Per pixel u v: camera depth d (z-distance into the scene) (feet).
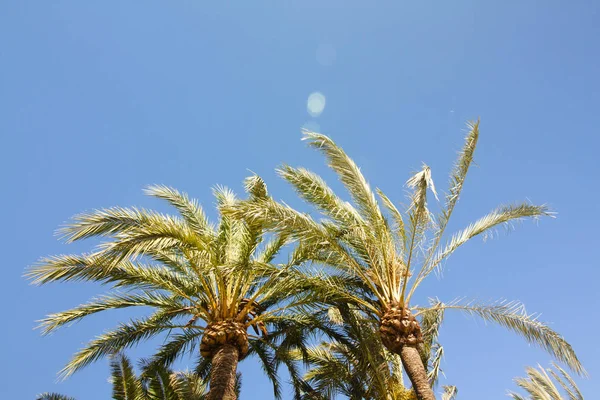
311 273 34.37
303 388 40.37
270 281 35.06
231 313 36.60
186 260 38.29
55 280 30.76
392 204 38.75
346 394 39.09
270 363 41.96
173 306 36.60
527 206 35.63
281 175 34.94
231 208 31.01
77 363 34.47
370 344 37.01
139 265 35.65
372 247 35.73
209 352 34.60
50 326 32.73
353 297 35.09
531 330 33.96
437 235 36.42
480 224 36.55
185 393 35.29
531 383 52.03
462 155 36.76
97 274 31.81
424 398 29.96
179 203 40.09
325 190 35.01
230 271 33.22
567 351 33.22
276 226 30.86
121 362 35.06
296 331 40.40
